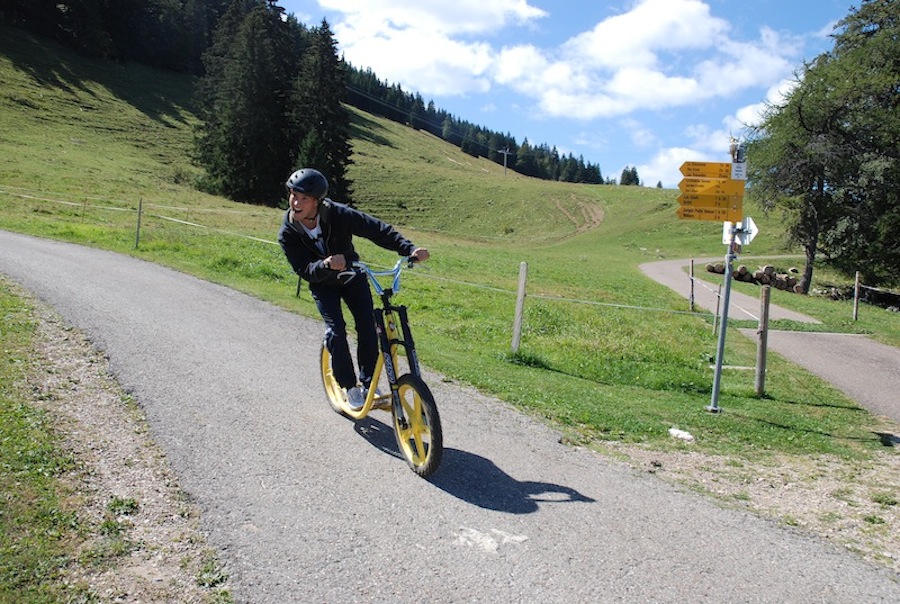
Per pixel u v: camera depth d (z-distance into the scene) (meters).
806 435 7.11
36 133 55.38
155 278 11.65
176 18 102.88
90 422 4.86
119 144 62.84
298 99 58.97
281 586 3.17
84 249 14.71
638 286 27.08
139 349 6.84
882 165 36.12
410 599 3.14
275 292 12.27
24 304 8.03
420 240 44.56
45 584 3.03
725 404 8.51
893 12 36.78
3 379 5.45
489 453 5.25
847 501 5.03
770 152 36.31
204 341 7.55
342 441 5.09
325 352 5.92
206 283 11.95
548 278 26.33
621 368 10.09
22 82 69.69
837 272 42.94
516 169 172.75
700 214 7.89
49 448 4.32
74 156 48.72
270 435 5.03
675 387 9.29
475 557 3.57
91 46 87.56
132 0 95.44
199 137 62.88
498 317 13.92
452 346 10.16
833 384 10.26
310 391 6.26
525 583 3.35
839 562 3.88
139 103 79.12
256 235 24.42
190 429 4.95
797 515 4.65
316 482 4.32
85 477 4.05
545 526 4.00
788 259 50.22
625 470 5.24
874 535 4.36
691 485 5.08
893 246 38.78
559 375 9.12
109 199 30.47
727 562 3.75
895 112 35.16
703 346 12.95
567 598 3.25
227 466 4.41
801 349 13.25
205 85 66.31
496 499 4.34
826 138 34.69
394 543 3.64
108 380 5.80
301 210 4.89
